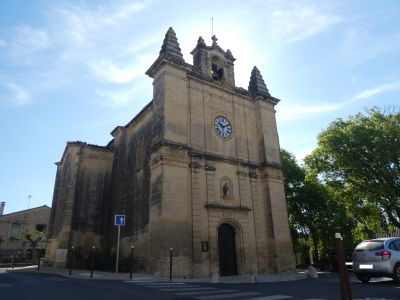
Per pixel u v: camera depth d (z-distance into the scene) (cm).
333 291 1139
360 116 2948
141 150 2494
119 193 2630
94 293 988
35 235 4172
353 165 2686
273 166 2456
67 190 2700
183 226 1855
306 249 3712
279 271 2161
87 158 2828
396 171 2616
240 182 2280
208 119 2303
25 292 1009
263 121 2572
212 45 2659
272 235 2245
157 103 2136
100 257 2225
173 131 2017
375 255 1375
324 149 2925
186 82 2233
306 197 3164
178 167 1962
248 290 1168
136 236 2188
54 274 1797
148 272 1802
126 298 895
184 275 1767
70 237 2519
